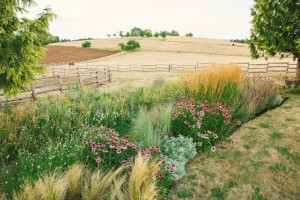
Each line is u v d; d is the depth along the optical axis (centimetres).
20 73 764
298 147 475
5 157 450
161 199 340
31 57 790
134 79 1733
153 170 336
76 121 600
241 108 635
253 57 1193
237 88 675
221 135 525
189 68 2517
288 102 805
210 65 764
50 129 554
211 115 529
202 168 422
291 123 598
